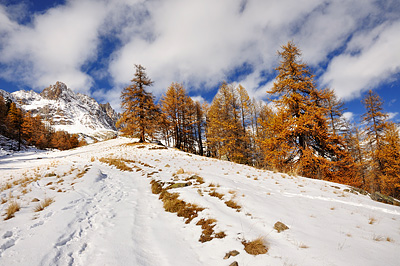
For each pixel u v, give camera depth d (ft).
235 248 11.29
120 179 35.55
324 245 10.97
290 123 45.98
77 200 22.30
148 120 91.81
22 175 41.91
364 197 26.12
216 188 23.76
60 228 15.02
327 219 15.39
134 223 16.84
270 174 37.35
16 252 11.52
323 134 45.03
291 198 21.29
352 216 16.24
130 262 11.08
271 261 9.65
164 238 14.08
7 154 101.35
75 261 11.30
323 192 24.77
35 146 171.22
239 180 30.17
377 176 60.03
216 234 13.25
